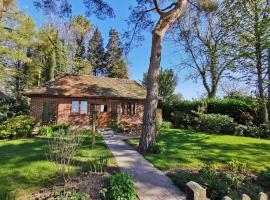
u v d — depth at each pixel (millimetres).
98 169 7477
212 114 20297
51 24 34094
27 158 9086
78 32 42094
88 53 49156
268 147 12383
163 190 6129
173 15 11484
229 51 16234
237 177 6668
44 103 20688
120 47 15336
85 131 18219
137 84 27453
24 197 5625
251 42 14836
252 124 18625
